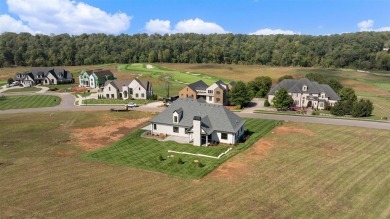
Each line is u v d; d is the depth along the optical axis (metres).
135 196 30.59
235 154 43.00
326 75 153.75
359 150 44.88
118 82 97.75
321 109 80.38
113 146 46.62
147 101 89.25
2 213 27.44
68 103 85.75
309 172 36.62
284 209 28.20
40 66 196.62
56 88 113.81
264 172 36.66
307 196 30.69
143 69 171.88
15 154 43.12
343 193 31.34
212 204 29.03
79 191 31.61
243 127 53.38
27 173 36.28
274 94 83.25
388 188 32.41
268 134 53.69
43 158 41.53
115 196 30.56
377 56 186.50
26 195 30.69
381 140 49.97
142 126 59.03
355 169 37.59
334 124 61.25
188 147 46.44
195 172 36.62
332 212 27.73
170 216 27.00
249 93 87.56
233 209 28.14
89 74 121.06
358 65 188.12
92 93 104.19
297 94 82.81
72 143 48.53
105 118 66.25
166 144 47.81
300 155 42.69
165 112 53.75
